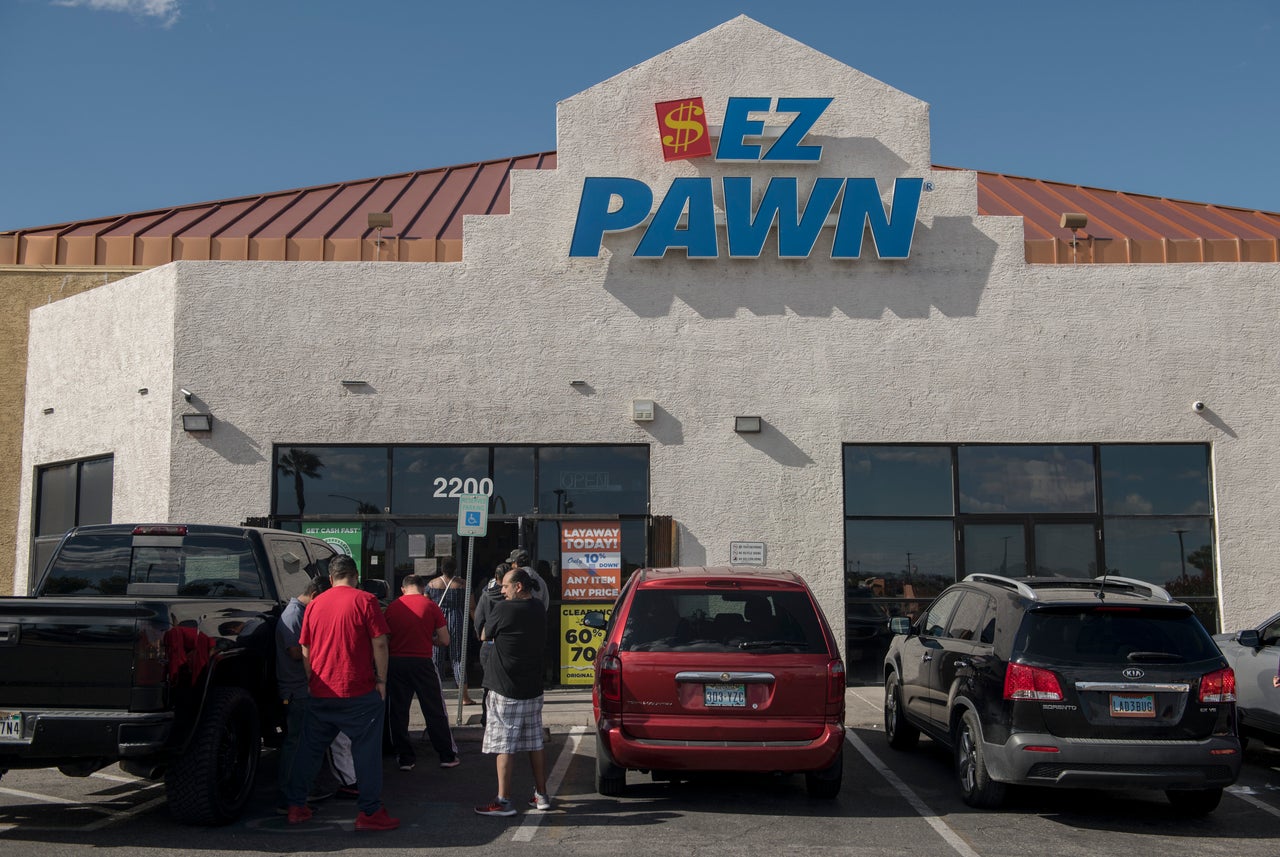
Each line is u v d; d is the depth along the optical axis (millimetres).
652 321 14656
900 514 14594
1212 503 14672
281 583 8906
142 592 8391
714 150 14945
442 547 14367
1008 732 7609
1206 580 14586
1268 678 10016
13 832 7305
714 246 14516
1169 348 14719
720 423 14523
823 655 7820
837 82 15164
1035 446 14758
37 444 16625
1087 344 14695
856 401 14570
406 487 14492
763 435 14523
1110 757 7344
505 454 14586
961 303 14734
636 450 14625
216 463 14297
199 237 16953
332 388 14461
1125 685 7473
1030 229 17719
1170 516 14688
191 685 7000
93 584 8438
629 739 7676
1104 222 19016
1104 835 7453
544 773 7996
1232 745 7453
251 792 7906
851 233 14570
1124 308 14750
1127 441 14617
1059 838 7352
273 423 14391
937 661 9234
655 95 15117
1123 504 14703
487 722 7879
